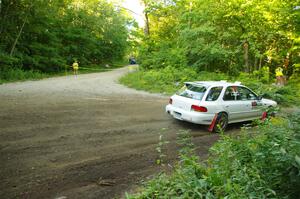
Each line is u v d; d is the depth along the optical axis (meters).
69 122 8.33
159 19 28.33
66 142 6.49
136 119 9.36
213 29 19.97
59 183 4.48
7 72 20.75
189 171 3.93
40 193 4.14
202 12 21.14
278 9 18.77
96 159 5.57
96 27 42.84
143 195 3.93
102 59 47.81
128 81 20.34
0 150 5.70
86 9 40.56
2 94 12.71
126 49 52.62
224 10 20.89
